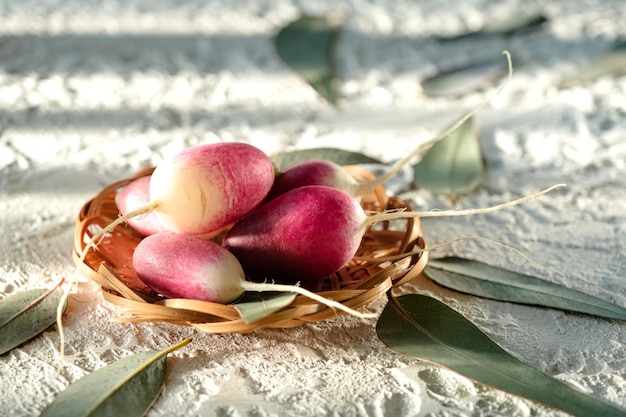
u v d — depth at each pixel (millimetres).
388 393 374
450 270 436
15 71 651
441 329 388
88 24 770
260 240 391
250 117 600
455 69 664
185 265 380
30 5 823
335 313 379
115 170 536
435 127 589
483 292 425
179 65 677
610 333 405
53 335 402
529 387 362
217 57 696
